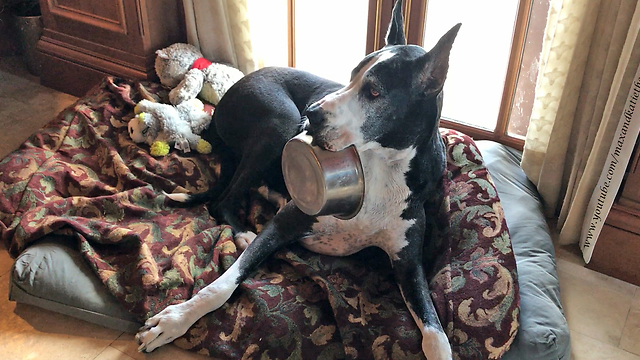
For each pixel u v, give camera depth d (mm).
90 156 1457
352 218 1089
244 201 1354
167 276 1135
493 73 1538
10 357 1060
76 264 1160
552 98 1332
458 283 1124
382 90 933
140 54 1719
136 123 1446
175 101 1588
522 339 1057
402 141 995
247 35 1676
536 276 1169
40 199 1297
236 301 1116
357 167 1015
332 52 1750
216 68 1630
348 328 1060
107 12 1707
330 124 939
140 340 1049
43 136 1458
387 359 1033
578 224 1353
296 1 1702
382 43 1614
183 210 1338
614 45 1184
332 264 1207
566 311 1235
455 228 1224
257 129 1302
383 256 1237
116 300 1122
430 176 1097
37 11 1948
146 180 1388
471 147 1343
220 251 1202
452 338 1055
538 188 1431
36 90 1904
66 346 1085
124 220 1278
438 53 896
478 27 1501
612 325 1209
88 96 1588
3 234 1234
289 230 1159
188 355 1077
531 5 1381
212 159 1472
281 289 1130
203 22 1672
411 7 1518
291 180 1068
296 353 1055
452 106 1636
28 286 1114
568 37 1256
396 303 1132
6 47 2062
